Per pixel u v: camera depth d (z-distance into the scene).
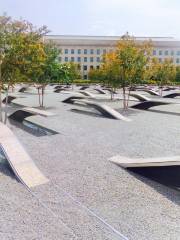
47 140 9.95
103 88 42.22
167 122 13.71
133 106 18.69
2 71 11.46
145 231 4.38
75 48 94.62
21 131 11.37
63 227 4.46
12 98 21.02
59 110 17.64
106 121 13.83
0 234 4.25
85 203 5.28
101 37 98.50
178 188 5.93
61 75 19.75
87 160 7.73
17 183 6.18
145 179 6.42
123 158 7.71
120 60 18.50
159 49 94.25
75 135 10.76
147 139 10.20
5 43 11.12
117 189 5.89
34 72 13.41
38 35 11.70
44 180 6.29
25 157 7.05
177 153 8.39
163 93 35.81
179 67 63.44
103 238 4.18
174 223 4.61
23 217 4.75
